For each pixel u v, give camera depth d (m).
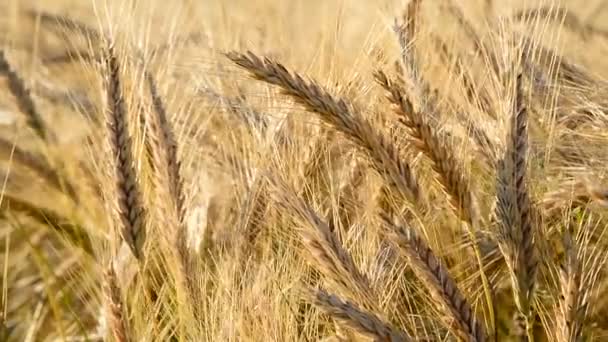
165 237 0.98
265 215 1.04
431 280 0.91
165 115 0.99
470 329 0.91
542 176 1.08
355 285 0.93
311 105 0.92
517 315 0.98
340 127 0.93
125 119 0.94
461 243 1.04
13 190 1.09
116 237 0.97
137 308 1.00
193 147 1.09
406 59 1.06
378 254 0.99
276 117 1.09
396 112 0.92
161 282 1.06
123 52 1.02
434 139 0.92
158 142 0.98
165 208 0.98
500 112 0.94
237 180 1.07
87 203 1.08
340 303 0.90
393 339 0.89
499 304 1.03
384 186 1.03
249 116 1.09
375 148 0.93
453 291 0.91
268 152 1.06
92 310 1.04
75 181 1.08
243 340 0.98
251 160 1.07
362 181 1.06
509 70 0.95
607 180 1.07
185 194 0.99
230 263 1.02
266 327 0.98
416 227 1.04
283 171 1.04
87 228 1.07
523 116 0.92
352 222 1.06
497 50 1.01
